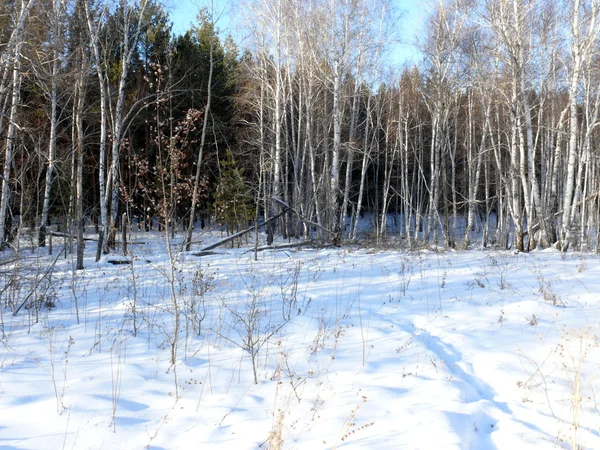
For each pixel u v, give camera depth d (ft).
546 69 61.98
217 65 87.04
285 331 21.89
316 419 13.37
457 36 64.39
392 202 133.49
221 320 23.66
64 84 53.06
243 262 42.75
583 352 17.58
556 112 75.36
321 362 18.11
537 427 12.84
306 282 32.83
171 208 21.09
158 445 12.30
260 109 80.69
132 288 31.81
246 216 73.46
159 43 77.87
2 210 44.93
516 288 28.55
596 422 12.66
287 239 77.56
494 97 72.23
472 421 13.08
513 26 51.08
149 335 21.47
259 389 15.78
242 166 91.97
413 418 13.00
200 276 30.17
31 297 28.12
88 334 21.86
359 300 27.04
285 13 69.97
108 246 53.42
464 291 28.63
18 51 38.91
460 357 18.60
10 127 46.09
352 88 84.23
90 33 47.98
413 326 22.79
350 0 63.10
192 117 22.16
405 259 41.29
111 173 54.44
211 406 14.49
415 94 89.30
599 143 68.13
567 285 28.81
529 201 57.36
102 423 13.43
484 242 74.33
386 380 16.30
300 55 71.15
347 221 130.41
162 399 15.12
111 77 72.33
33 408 14.26
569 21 52.95
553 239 60.70
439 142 70.13
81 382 16.21
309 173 82.79
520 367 16.90
